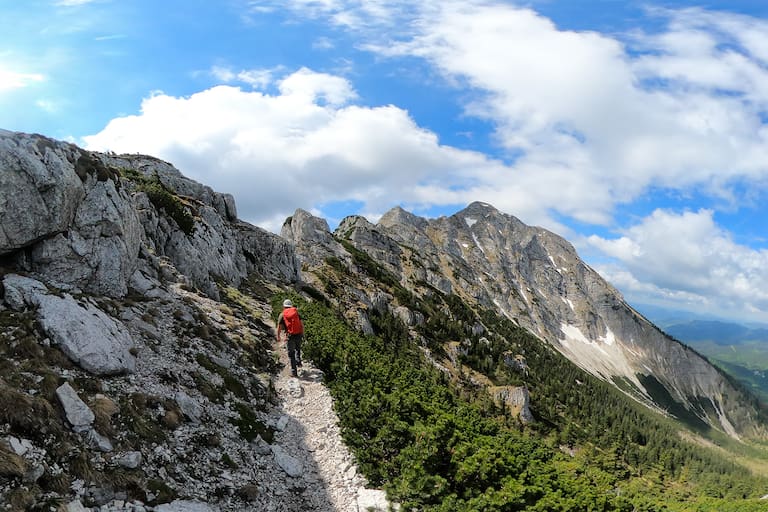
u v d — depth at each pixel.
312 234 171.75
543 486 16.28
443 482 14.51
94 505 9.68
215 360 19.28
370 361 28.19
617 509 15.91
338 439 17.47
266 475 13.88
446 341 181.88
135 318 18.84
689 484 150.38
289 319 22.84
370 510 13.70
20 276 15.80
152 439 12.43
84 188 19.94
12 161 16.45
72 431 10.96
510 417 149.25
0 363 11.64
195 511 10.88
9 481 8.80
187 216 38.88
